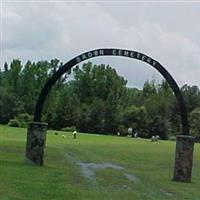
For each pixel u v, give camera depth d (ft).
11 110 418.92
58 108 408.05
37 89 430.61
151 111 425.28
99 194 64.23
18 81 435.53
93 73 456.86
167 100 436.35
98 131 414.41
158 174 99.66
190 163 89.35
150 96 470.39
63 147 172.45
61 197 59.26
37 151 93.15
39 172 82.38
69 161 116.06
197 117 405.80
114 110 420.77
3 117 418.31
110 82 454.40
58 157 125.39
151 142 290.15
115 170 101.71
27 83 432.66
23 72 438.40
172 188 77.56
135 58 91.40
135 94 488.85
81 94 454.81
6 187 62.44
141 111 413.80
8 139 188.14
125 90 456.86
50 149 153.69
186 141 89.45
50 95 403.75
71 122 409.49
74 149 165.17
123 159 135.33
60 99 410.72
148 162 130.11
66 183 72.49
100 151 163.94
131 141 281.95
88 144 207.41
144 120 412.77
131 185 77.10
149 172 103.30
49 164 101.86
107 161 125.18
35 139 93.25
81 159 125.39
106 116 417.08
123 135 410.31
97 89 454.81
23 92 431.84
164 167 118.11
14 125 375.25
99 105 418.92
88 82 455.22
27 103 427.74
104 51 91.76
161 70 91.09
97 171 96.32
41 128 93.30
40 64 436.76
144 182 82.74
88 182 76.33
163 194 69.82
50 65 437.58
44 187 65.62
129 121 414.62
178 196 69.15
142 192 69.82
